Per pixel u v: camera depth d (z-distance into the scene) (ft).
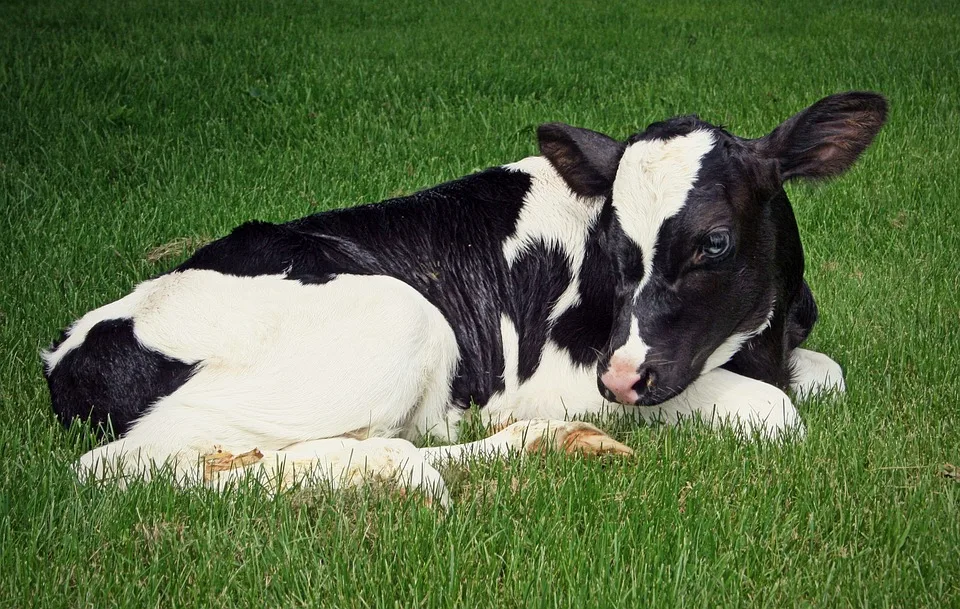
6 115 30.19
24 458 14.05
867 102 14.34
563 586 11.27
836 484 13.08
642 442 14.61
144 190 25.90
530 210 15.93
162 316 14.38
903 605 10.87
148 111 31.53
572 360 15.56
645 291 14.02
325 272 14.71
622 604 10.73
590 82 35.24
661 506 12.66
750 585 11.35
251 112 31.58
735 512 12.71
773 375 15.96
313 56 37.68
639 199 14.07
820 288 20.58
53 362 14.67
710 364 15.17
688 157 14.19
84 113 30.96
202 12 47.01
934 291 20.02
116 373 14.20
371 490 12.99
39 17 44.39
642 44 41.52
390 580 11.16
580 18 47.16
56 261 21.35
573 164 15.58
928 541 11.89
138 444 13.71
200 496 12.78
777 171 14.56
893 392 16.35
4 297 19.62
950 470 13.56
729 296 14.26
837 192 24.91
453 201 16.10
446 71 36.11
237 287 14.55
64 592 11.20
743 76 35.68
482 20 46.52
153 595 11.13
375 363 14.11
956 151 27.81
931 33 42.75
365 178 26.00
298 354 14.12
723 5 50.55
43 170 26.94
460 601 10.91
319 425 14.03
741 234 14.15
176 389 14.16
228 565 11.55
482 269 15.67
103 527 12.26
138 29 42.42
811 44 40.86
